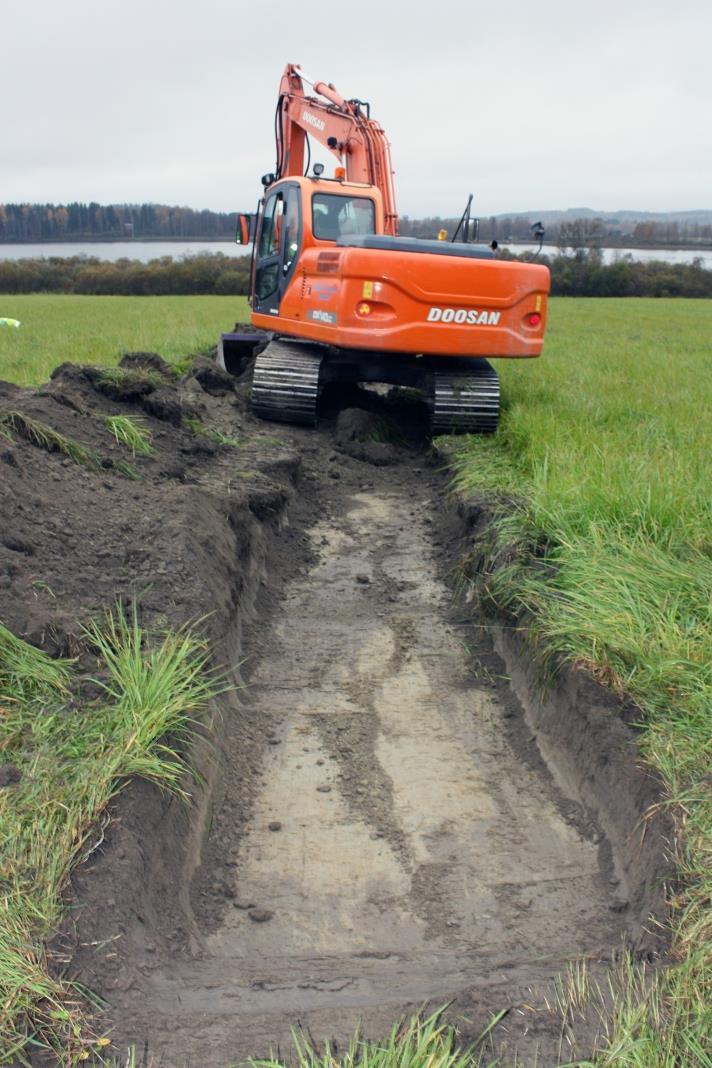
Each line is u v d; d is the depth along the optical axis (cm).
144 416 778
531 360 1559
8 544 466
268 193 1143
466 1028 270
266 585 652
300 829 403
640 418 948
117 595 465
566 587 517
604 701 426
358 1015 276
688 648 430
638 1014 266
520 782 439
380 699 516
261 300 1168
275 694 518
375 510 838
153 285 5475
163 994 280
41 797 321
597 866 375
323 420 1075
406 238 958
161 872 333
